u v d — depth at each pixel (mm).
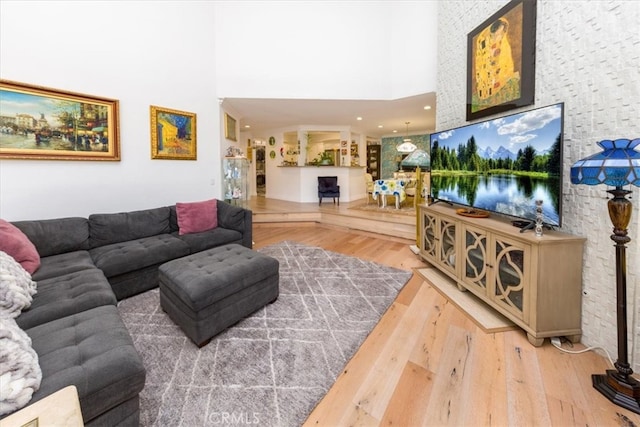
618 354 1466
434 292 2715
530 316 1873
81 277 2057
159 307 2430
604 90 1740
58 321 1473
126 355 1202
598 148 1790
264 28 4652
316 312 2320
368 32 4824
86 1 3010
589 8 1812
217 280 1968
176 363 1717
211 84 4469
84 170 3096
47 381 1030
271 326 2119
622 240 1408
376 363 1721
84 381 1053
